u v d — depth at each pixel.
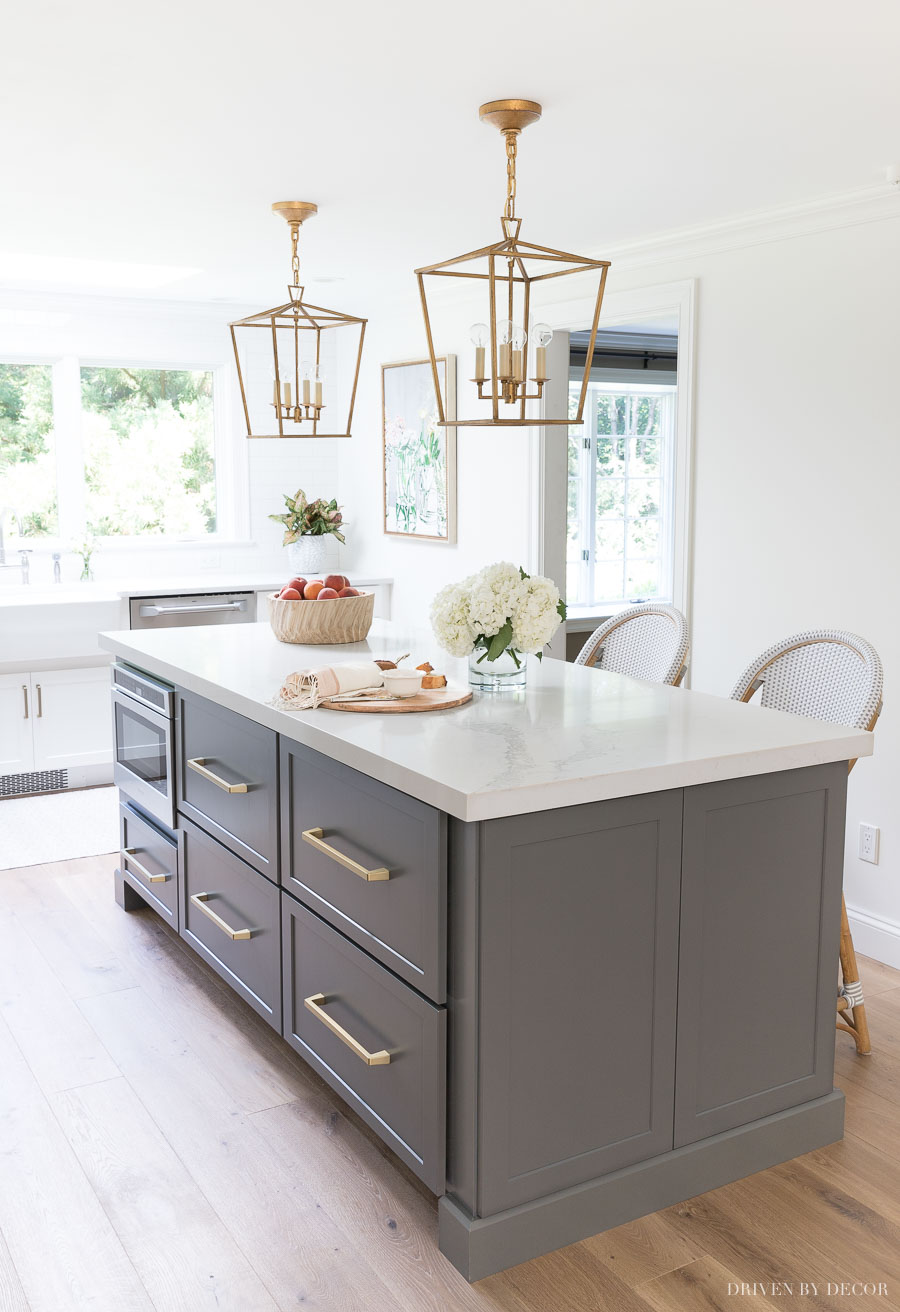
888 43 2.28
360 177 3.31
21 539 5.77
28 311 5.55
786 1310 2.04
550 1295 2.08
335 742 2.39
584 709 2.70
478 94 2.58
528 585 2.84
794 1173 2.47
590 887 2.16
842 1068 2.94
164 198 3.58
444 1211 2.18
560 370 4.91
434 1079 2.16
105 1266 2.15
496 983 2.07
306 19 2.14
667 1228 2.28
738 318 3.92
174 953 3.62
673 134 2.88
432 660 3.36
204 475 6.29
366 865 2.36
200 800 3.24
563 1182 2.22
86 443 5.92
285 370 6.31
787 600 3.83
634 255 4.31
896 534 3.44
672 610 3.32
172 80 2.48
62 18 2.14
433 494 5.64
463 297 5.31
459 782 2.03
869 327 3.47
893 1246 2.22
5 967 3.50
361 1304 2.05
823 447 3.65
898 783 3.49
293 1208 2.33
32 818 5.03
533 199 3.59
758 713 2.66
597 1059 2.23
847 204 3.46
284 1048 3.00
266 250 4.46
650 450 7.01
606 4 2.08
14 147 3.00
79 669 5.39
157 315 5.89
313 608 3.56
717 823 2.33
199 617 5.67
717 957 2.37
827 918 2.53
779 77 2.47
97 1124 2.63
